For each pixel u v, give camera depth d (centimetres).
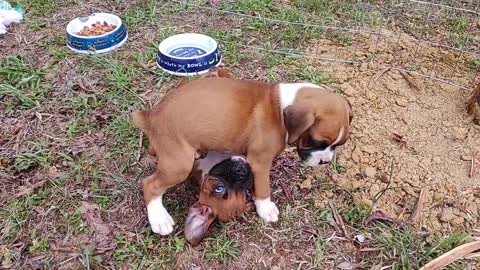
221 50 137
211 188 91
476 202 103
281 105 88
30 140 113
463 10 146
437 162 109
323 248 94
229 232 96
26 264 91
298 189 104
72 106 120
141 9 151
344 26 146
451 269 91
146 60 134
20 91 123
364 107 120
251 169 92
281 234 96
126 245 94
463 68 132
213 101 88
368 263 92
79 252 92
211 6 152
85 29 141
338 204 102
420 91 125
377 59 134
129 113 118
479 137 114
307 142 88
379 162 109
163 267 91
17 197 101
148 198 94
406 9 153
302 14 148
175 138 88
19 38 141
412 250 94
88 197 101
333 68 131
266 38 141
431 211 102
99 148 111
